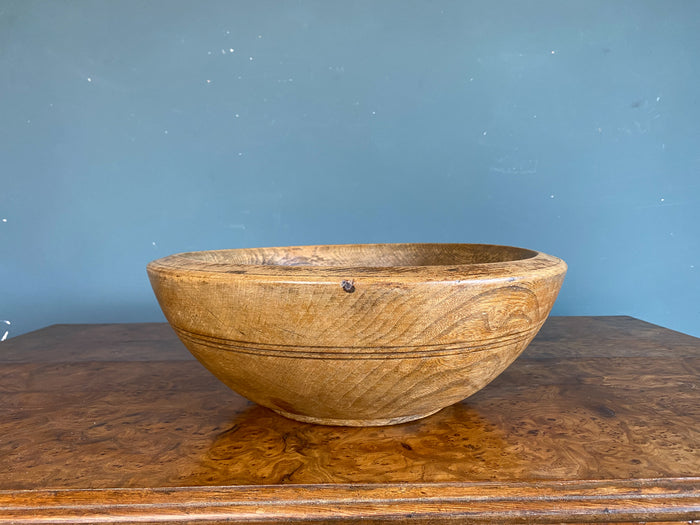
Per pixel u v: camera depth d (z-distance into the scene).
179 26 1.36
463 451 0.47
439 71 1.37
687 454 0.46
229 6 1.36
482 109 1.38
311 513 0.39
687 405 0.59
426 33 1.36
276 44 1.37
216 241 1.43
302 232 1.43
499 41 1.36
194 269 0.45
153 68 1.38
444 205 1.41
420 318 0.41
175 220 1.42
